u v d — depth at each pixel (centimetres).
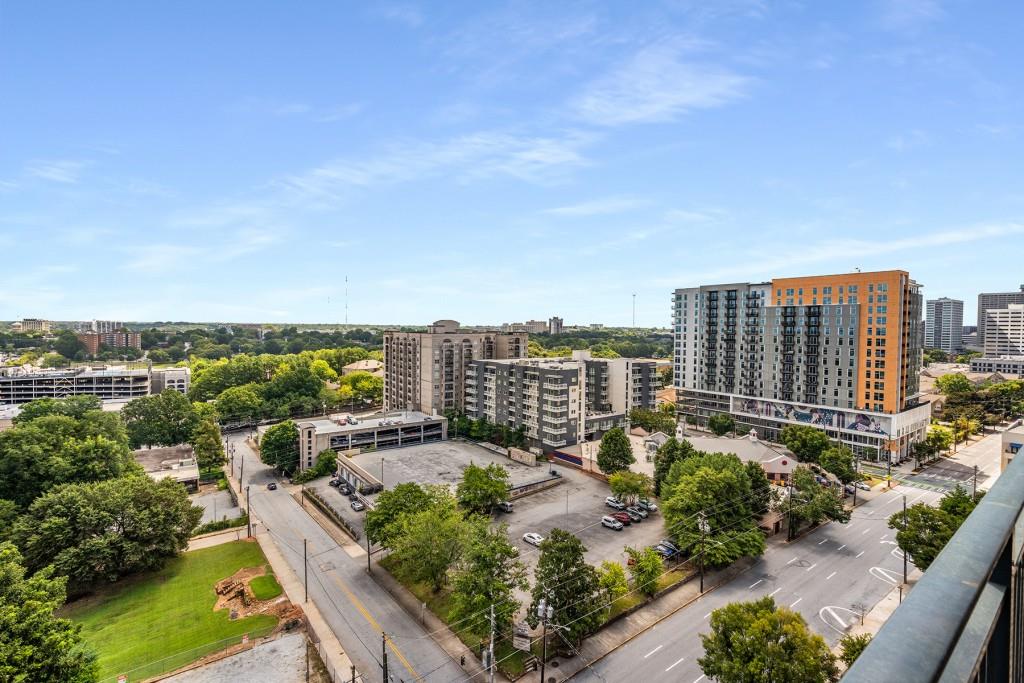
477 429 11319
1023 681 470
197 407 13250
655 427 11569
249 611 5150
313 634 4762
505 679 4203
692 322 13188
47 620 3516
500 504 7375
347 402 16662
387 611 5141
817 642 3322
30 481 6366
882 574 5672
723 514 5753
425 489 6631
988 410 13488
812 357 10975
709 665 3522
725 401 12538
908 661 274
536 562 5906
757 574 5678
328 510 7738
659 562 5119
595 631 4691
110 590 5556
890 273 9962
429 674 4278
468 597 4400
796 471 6950
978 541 429
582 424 10606
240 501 8394
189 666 4369
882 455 9975
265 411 14100
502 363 11425
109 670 4316
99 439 7044
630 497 7600
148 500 5903
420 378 13438
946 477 9188
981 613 424
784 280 11544
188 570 5997
